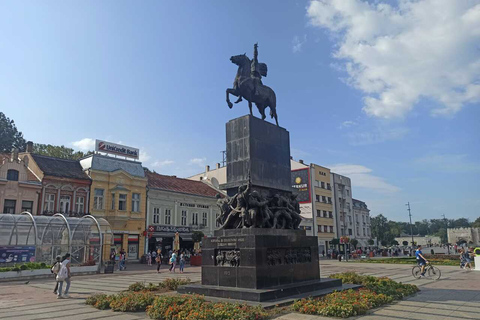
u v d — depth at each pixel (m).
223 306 9.25
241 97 14.47
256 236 11.23
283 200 13.48
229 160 13.71
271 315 9.08
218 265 12.05
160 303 9.95
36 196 36.12
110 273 27.72
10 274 22.38
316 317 9.06
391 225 132.12
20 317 10.15
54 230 27.91
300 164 68.81
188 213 49.56
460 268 28.47
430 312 9.77
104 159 42.00
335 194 73.88
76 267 26.55
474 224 125.44
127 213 42.00
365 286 13.60
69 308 11.63
